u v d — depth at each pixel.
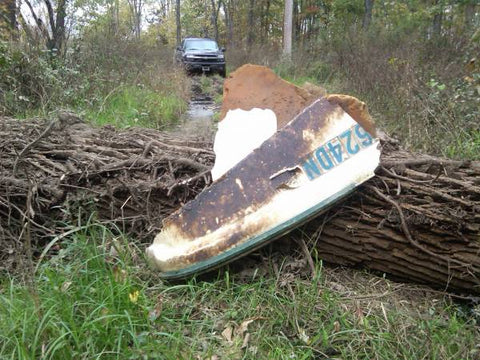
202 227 2.67
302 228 2.77
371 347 2.30
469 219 2.51
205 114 9.05
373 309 2.58
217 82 13.77
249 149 2.85
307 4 25.77
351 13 19.52
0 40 6.77
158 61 13.71
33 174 3.21
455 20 11.27
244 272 2.75
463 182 2.65
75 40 8.90
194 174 3.13
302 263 2.74
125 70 9.77
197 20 41.84
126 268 2.64
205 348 2.27
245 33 33.25
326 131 2.73
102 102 7.32
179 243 2.69
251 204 2.64
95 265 2.63
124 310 2.26
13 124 3.90
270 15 31.95
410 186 2.69
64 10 8.08
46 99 6.53
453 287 2.71
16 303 2.30
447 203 2.59
